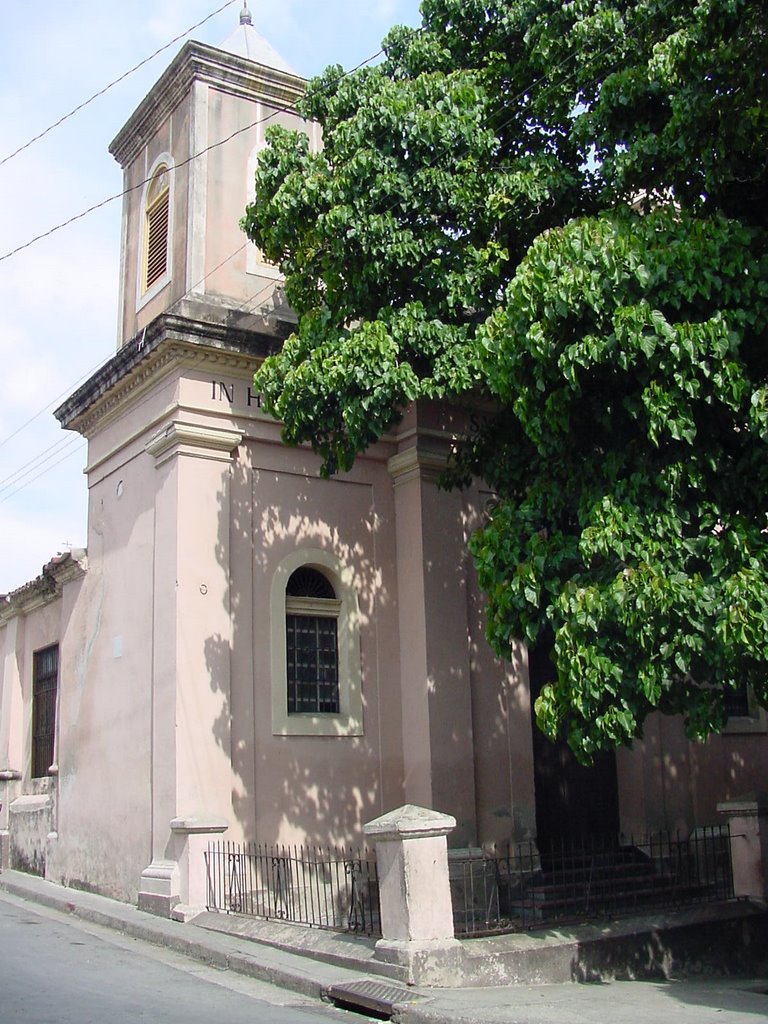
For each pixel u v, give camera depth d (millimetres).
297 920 11500
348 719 13430
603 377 8469
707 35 8430
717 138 8625
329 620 13844
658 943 10289
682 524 8438
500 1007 7961
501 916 12078
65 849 15062
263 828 12492
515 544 9250
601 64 10172
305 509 13758
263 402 11781
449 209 10703
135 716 13336
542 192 10625
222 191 14711
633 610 7938
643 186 9594
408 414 14305
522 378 8711
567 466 9219
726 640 7566
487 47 11648
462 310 11453
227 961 9742
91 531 15438
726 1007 8461
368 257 10656
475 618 14102
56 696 17203
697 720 8297
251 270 14672
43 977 8945
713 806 16000
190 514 12852
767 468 8227
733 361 7945
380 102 10664
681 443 8281
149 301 15336
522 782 13922
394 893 8883
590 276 8156
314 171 11250
